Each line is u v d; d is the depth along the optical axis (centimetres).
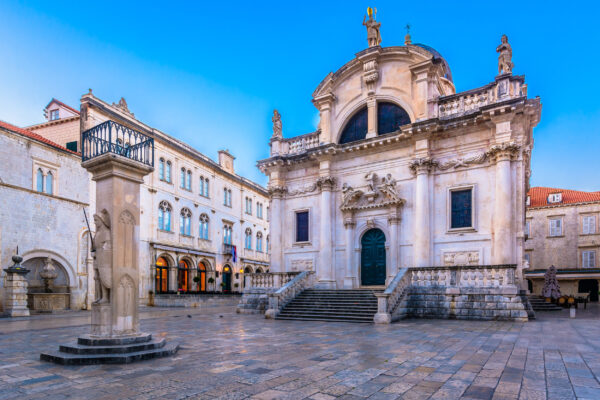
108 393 663
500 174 2047
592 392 651
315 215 2745
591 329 1432
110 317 983
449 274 1941
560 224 4612
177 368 837
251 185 5347
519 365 845
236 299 3897
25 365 870
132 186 1058
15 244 2562
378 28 2692
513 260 1995
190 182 4188
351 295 2170
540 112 2183
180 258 3916
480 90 2225
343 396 644
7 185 2528
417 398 632
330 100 2748
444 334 1341
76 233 2961
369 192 2516
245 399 630
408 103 2472
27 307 2625
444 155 2317
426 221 2267
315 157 2719
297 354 995
